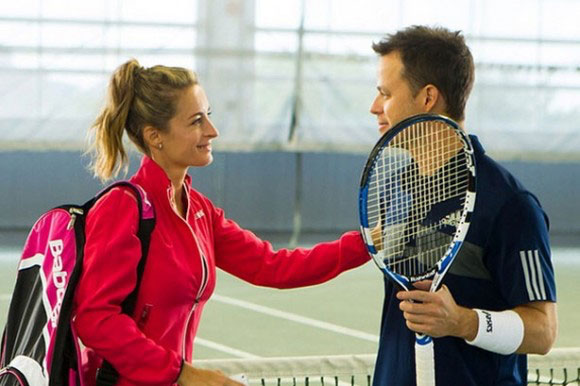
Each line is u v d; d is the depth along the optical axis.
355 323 10.00
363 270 12.97
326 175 15.62
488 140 15.08
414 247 3.34
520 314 3.18
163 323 3.52
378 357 3.52
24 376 3.34
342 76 14.63
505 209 3.21
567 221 16.06
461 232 3.11
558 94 15.10
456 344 3.31
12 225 14.91
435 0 14.79
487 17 14.88
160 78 3.60
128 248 3.40
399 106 3.36
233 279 12.18
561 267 13.52
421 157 3.33
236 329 9.64
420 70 3.32
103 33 14.08
